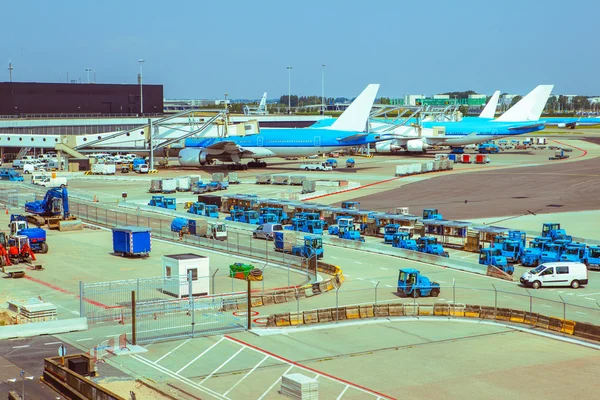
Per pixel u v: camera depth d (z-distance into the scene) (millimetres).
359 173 166375
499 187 138500
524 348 48750
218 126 173625
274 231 85625
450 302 60469
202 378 42719
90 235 94188
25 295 62125
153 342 49750
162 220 105188
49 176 150375
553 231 86500
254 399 39250
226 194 126000
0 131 194500
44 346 48375
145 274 70625
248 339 50750
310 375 43281
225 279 69250
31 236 80125
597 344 49625
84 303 59062
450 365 45125
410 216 94438
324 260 78812
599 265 73812
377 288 65938
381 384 41688
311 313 55312
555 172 164250
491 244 83000
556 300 61406
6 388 40125
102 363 45281
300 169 175500
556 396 39844
